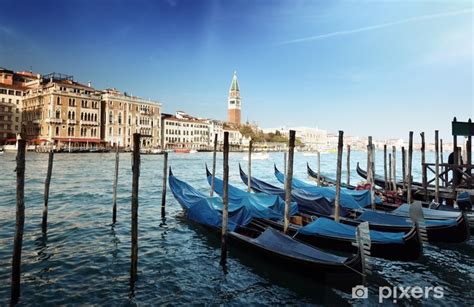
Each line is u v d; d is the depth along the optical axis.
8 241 11.41
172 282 8.65
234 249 10.95
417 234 9.05
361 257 7.70
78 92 71.94
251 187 19.27
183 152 91.25
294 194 14.73
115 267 9.49
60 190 23.11
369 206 16.22
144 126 84.44
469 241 12.16
